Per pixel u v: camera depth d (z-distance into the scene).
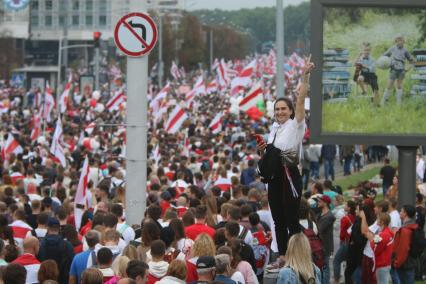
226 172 51.25
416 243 35.12
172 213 31.55
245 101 92.94
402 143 39.34
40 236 32.81
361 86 39.28
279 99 20.47
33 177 51.78
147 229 27.05
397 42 39.12
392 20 39.00
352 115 39.28
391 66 39.25
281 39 64.50
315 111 39.06
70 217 39.50
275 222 21.23
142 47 33.12
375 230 35.47
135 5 33.00
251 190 38.75
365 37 39.06
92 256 27.62
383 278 34.94
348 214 37.25
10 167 58.28
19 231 32.62
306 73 19.92
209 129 97.06
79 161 65.50
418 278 39.78
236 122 113.94
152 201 39.78
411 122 39.38
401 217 35.72
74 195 45.38
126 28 33.09
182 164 54.66
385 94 39.25
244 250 27.39
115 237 27.84
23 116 139.25
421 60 39.22
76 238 30.88
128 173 33.56
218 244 28.78
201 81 136.62
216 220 34.72
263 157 20.42
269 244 31.86
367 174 87.69
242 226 30.70
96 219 31.80
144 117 33.50
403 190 40.19
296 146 20.34
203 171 55.94
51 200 38.84
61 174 52.62
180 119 81.81
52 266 25.05
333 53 39.09
